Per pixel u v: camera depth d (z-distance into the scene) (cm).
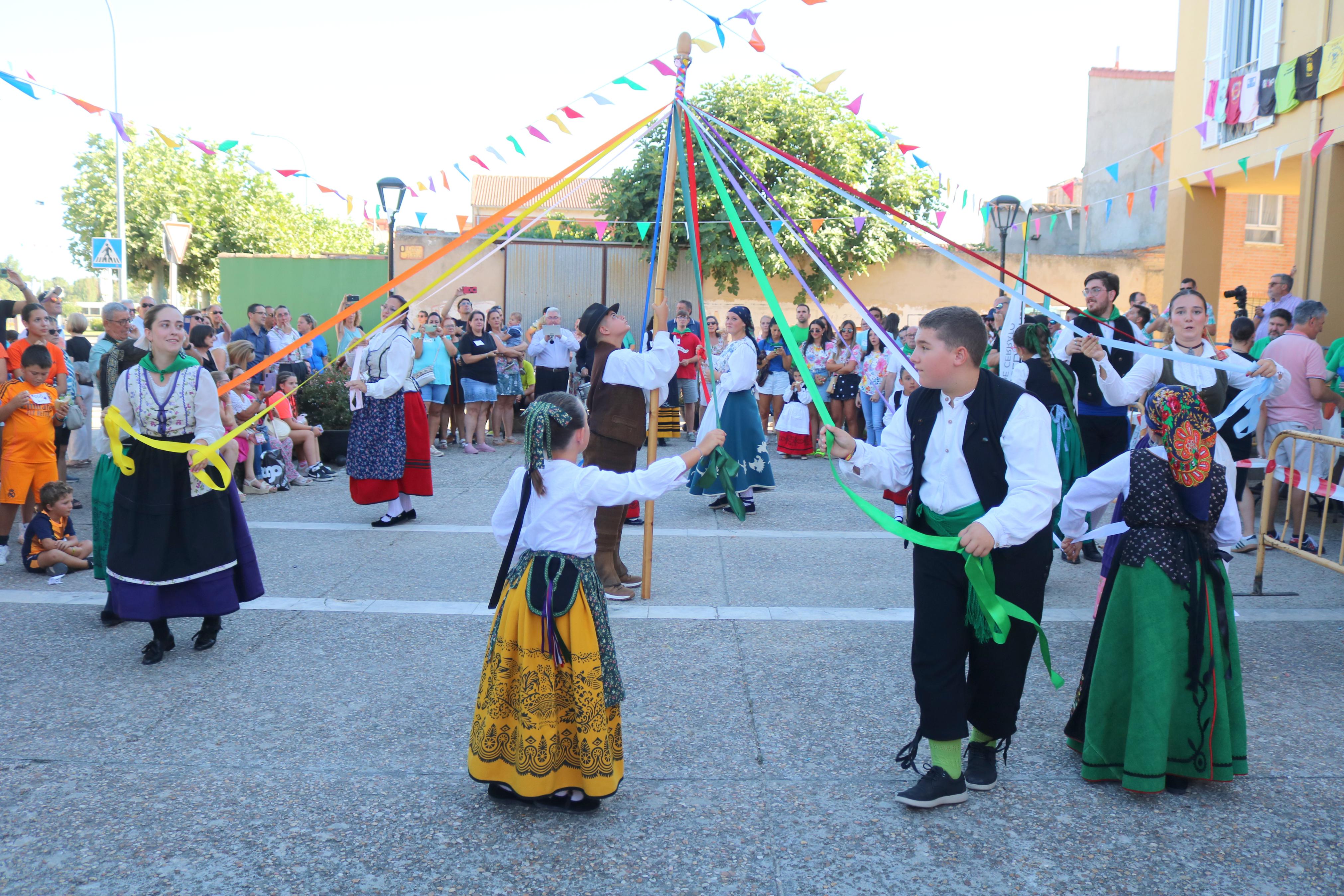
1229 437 593
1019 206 1012
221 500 416
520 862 265
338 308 1661
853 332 1131
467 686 392
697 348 1220
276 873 260
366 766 322
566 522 283
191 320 1012
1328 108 904
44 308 741
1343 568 449
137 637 448
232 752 331
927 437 291
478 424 1086
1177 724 298
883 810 294
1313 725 356
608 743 279
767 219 1589
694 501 810
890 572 573
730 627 466
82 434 941
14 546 621
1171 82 1891
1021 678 294
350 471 680
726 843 275
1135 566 302
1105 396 489
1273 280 842
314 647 435
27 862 264
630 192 1652
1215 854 271
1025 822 288
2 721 354
